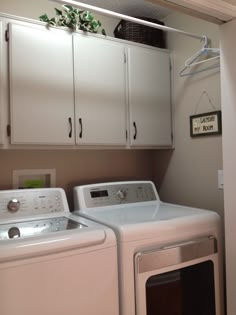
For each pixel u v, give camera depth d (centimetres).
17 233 135
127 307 133
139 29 211
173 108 223
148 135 209
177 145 223
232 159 144
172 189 230
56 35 172
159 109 215
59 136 172
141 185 212
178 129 221
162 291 147
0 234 134
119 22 226
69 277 120
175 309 152
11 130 158
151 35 217
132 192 206
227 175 147
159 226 145
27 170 196
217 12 134
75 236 123
